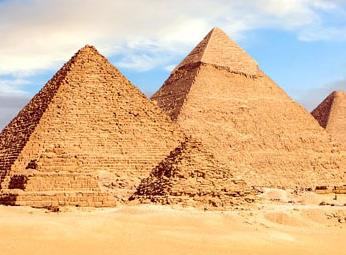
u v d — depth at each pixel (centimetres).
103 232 10300
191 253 9256
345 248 10888
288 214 13300
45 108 19288
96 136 19375
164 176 14025
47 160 13712
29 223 10306
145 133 19950
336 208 14375
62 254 8688
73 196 13175
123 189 17325
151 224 11488
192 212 12612
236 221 12269
